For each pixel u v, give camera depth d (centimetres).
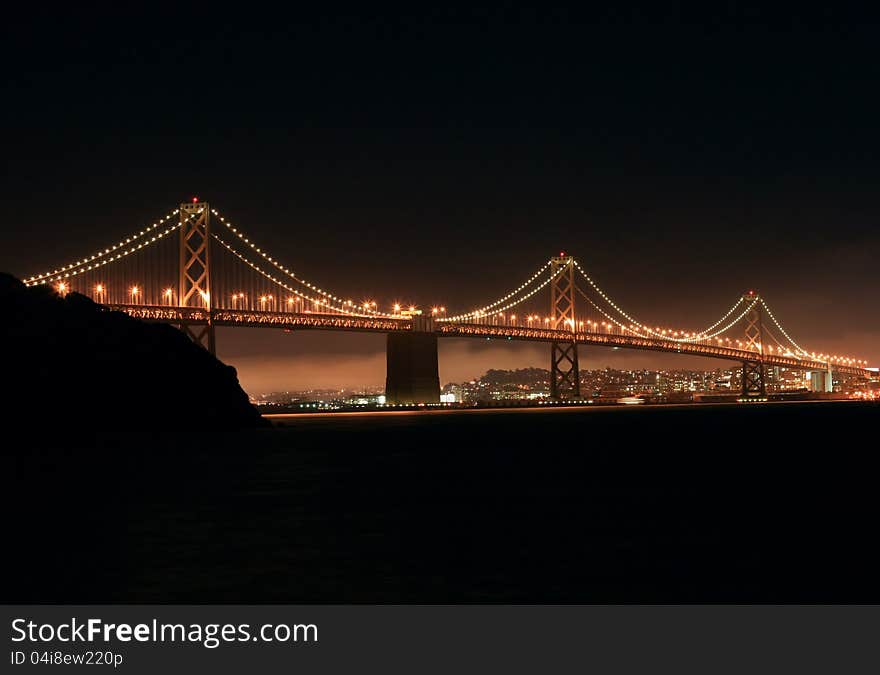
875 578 2373
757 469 5031
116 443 6988
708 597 2220
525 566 2512
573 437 8381
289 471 5016
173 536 2928
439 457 6050
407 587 2297
